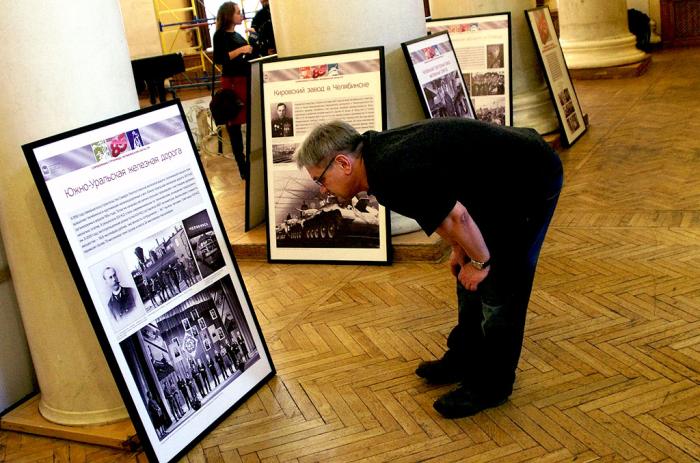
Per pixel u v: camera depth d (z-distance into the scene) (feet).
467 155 8.63
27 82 9.84
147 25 49.85
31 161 8.73
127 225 9.76
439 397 10.49
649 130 23.30
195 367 10.39
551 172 8.96
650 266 13.62
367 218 15.65
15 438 11.28
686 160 19.58
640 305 12.25
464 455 9.20
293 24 16.10
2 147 10.08
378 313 13.38
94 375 10.77
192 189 10.83
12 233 10.43
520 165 8.78
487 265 8.98
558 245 15.21
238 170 25.96
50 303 10.57
